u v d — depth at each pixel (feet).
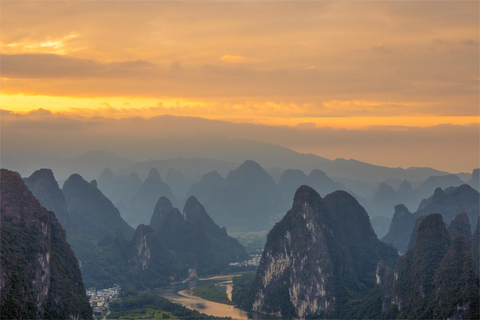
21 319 614.34
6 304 603.26
